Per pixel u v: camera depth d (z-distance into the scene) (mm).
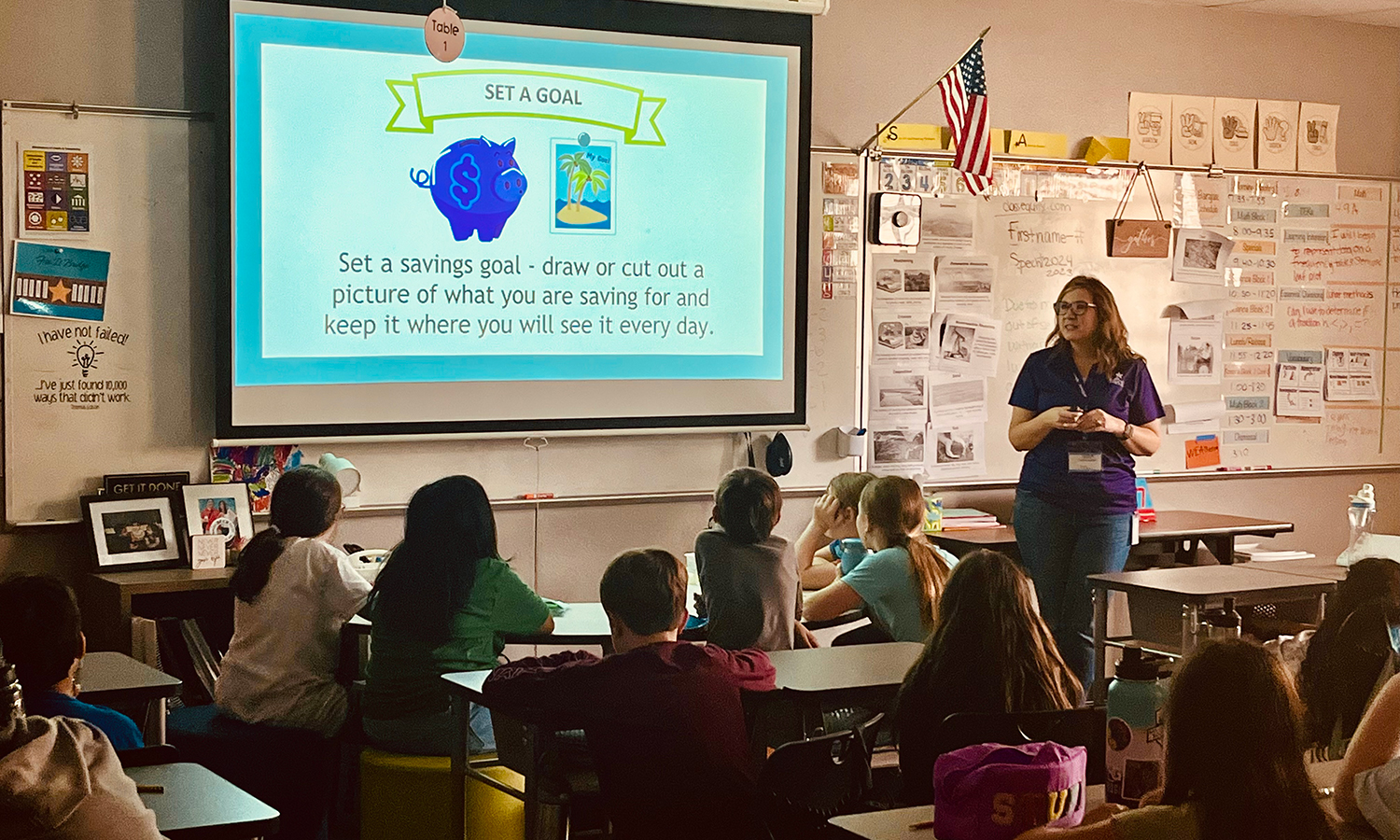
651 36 5293
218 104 4711
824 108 5680
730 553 3727
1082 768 2049
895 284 5805
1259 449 6559
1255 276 6488
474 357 5113
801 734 3150
